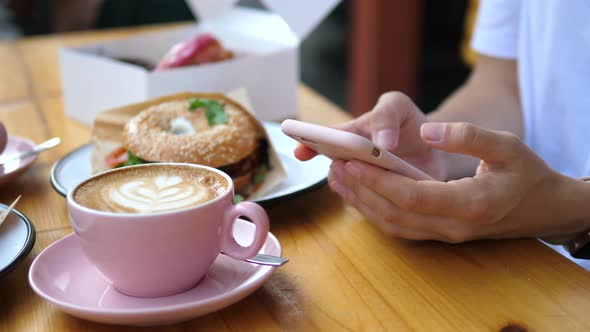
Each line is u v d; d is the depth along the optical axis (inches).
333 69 147.9
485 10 40.8
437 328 21.0
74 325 21.3
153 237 20.7
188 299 21.8
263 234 21.8
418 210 24.3
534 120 38.6
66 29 113.0
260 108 40.1
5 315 21.7
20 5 137.8
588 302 22.0
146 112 31.9
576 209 25.7
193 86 37.0
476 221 24.3
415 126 30.0
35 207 28.5
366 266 24.0
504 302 22.0
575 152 36.4
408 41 120.3
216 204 21.4
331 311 21.7
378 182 24.2
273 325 21.2
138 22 109.5
